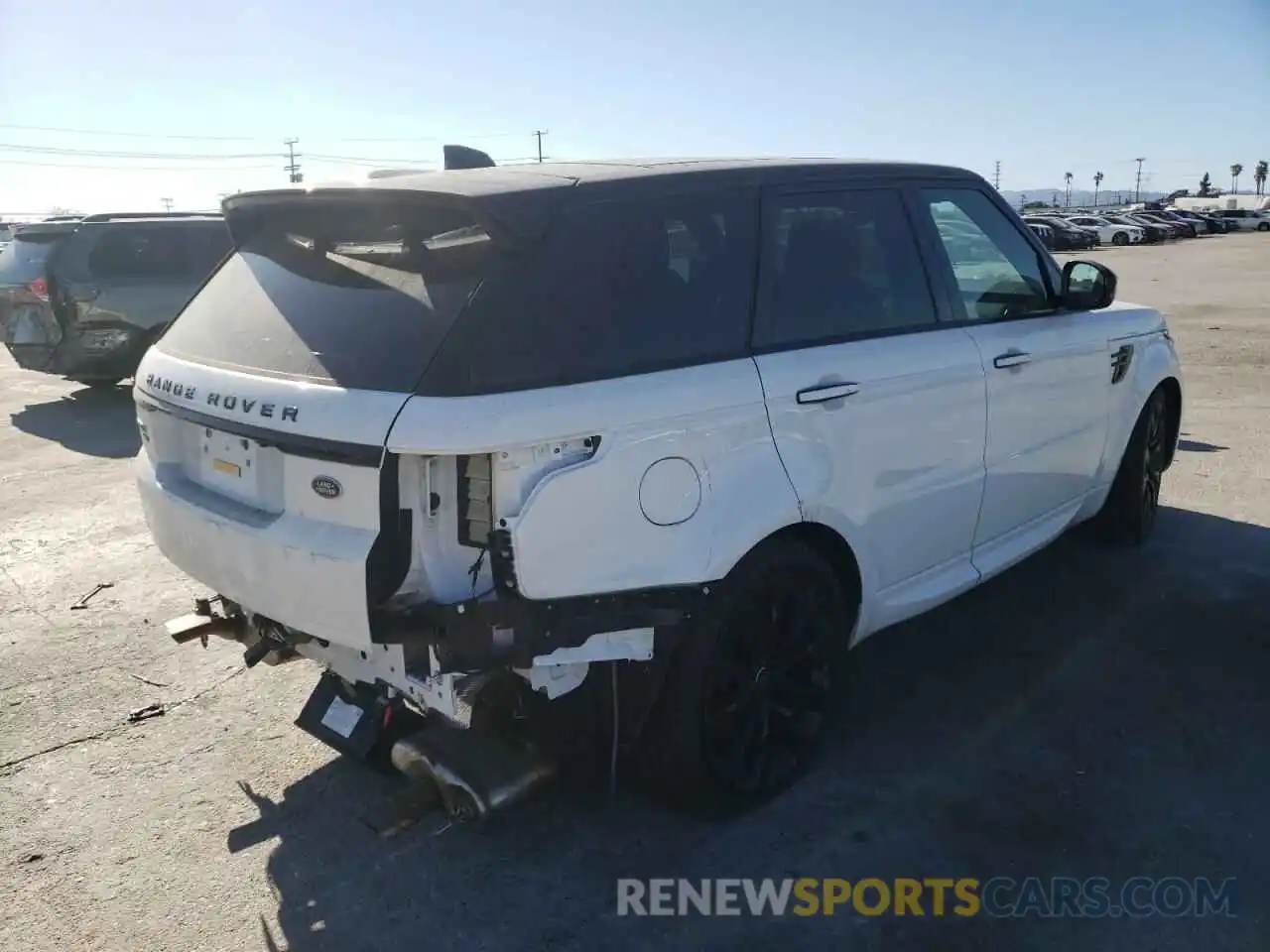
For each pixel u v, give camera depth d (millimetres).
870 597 3584
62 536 6266
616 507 2723
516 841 3203
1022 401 4184
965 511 3980
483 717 2881
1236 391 10008
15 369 13664
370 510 2582
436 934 2811
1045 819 3254
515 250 2691
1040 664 4289
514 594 2609
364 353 2713
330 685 3264
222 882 3041
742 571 3057
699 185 3143
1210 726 3787
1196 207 96625
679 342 2959
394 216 2934
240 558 2900
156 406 3279
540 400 2605
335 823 3320
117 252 10594
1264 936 2740
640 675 2957
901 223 3789
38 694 4203
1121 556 5465
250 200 3332
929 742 3709
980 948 2730
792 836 3199
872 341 3506
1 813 3385
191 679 4348
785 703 3389
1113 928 2785
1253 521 6016
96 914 2902
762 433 3055
